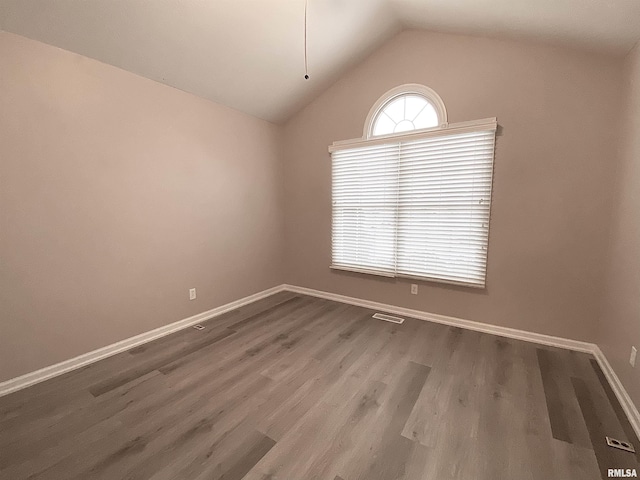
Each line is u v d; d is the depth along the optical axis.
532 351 2.58
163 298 2.91
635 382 1.73
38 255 2.10
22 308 2.04
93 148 2.34
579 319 2.60
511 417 1.77
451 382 2.12
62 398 1.94
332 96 3.67
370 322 3.20
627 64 2.20
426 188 3.14
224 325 3.14
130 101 2.55
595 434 1.64
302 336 2.87
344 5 2.52
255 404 1.88
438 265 3.17
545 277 2.70
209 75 2.86
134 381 2.13
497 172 2.80
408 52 3.13
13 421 1.73
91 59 2.29
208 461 1.46
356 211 3.65
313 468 1.42
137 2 2.00
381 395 1.97
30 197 2.04
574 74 2.45
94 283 2.40
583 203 2.51
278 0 2.29
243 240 3.73
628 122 2.13
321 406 1.87
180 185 2.99
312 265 4.14
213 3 2.16
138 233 2.67
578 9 1.91
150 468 1.42
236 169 3.57
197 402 1.90
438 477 1.38
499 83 2.72
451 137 2.96
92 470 1.41
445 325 3.13
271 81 3.23
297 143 4.06
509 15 2.28
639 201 1.84
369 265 3.62
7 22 1.85
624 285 1.99
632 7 1.70
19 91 1.95
